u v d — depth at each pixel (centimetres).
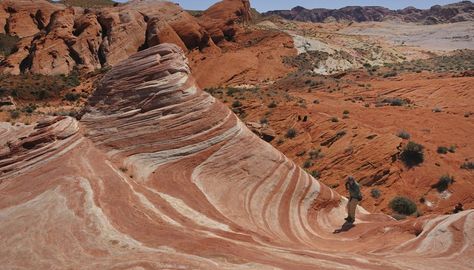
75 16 7469
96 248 922
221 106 1650
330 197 1631
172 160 1456
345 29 15425
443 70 7044
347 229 1466
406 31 14438
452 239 1091
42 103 5284
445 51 10406
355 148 3020
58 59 6575
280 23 12888
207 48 7619
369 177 2642
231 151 1535
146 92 1560
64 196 1119
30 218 1037
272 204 1459
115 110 1541
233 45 8044
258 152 1575
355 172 2736
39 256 897
